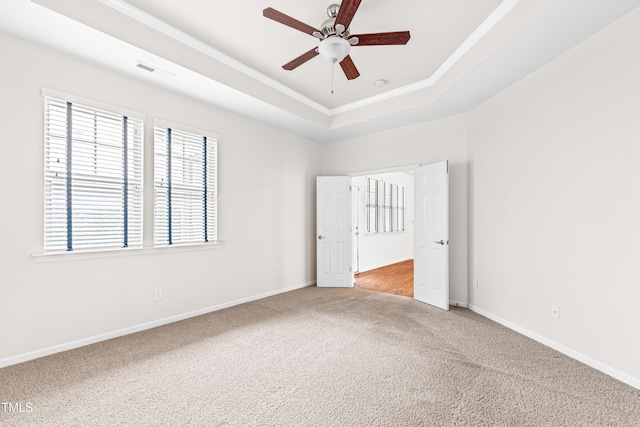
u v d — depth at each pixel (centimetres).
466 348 263
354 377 213
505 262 321
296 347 264
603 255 223
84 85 264
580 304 240
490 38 254
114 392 193
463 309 380
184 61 276
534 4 207
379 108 407
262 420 167
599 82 225
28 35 228
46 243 245
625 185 209
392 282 553
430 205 406
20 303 232
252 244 417
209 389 197
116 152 284
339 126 452
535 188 283
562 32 225
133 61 264
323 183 514
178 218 333
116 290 285
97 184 272
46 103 243
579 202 241
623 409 177
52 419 166
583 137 237
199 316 347
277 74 349
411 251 891
